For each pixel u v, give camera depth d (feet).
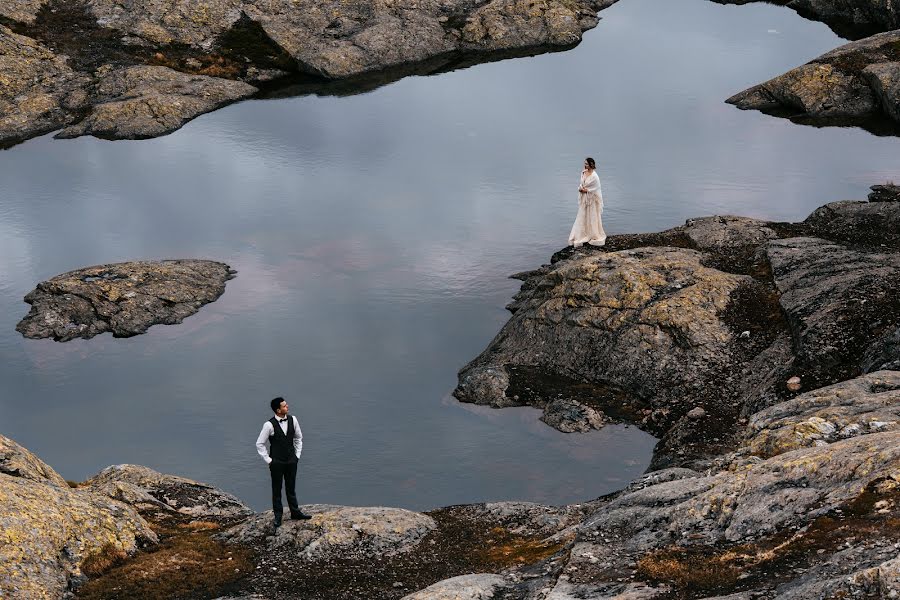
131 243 127.24
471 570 52.47
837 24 220.02
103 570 51.21
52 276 119.14
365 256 120.47
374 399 88.33
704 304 87.04
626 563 44.21
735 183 136.26
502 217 130.11
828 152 147.74
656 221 124.16
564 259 110.42
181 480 68.28
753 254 98.32
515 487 72.84
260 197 140.67
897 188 118.93
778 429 55.26
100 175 151.12
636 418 80.69
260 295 112.37
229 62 196.34
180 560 53.06
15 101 175.22
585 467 75.05
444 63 205.26
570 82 189.26
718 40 212.84
